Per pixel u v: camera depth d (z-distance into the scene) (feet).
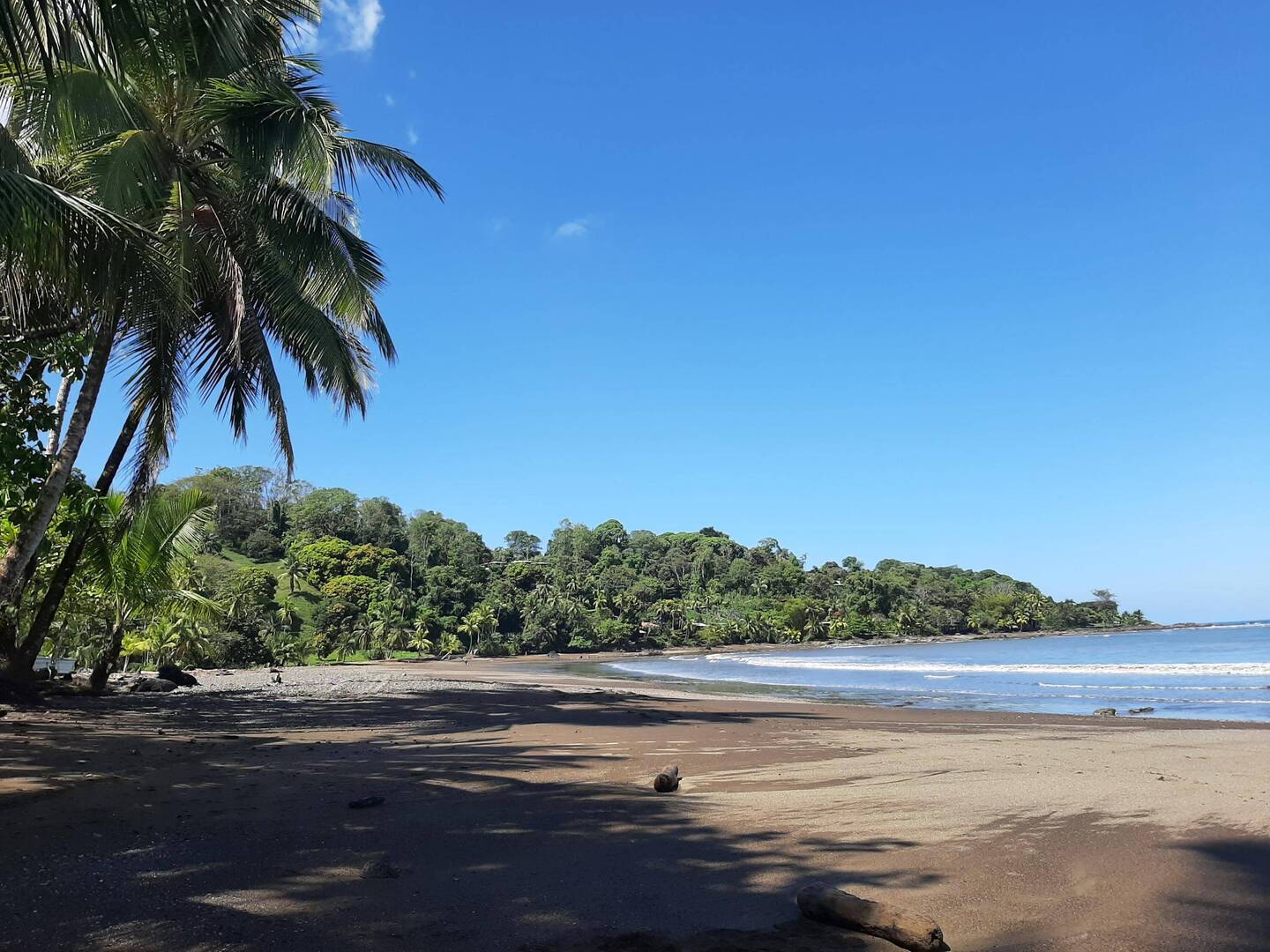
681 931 10.74
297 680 100.73
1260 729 41.55
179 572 62.69
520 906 11.65
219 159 42.73
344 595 339.57
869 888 12.77
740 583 518.37
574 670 212.84
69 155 35.22
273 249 43.11
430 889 12.39
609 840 15.65
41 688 49.14
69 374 36.68
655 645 420.77
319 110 40.65
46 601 47.83
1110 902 12.13
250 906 11.29
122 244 26.86
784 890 12.55
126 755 25.44
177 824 15.96
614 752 29.48
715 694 90.43
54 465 35.19
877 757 28.17
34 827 15.11
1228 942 10.51
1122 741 34.76
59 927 10.19
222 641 177.68
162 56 27.73
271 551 372.38
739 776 24.12
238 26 31.07
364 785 21.21
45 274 27.07
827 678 140.26
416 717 44.57
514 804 19.17
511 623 392.68
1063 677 120.47
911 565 605.31
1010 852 14.92
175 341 40.16
